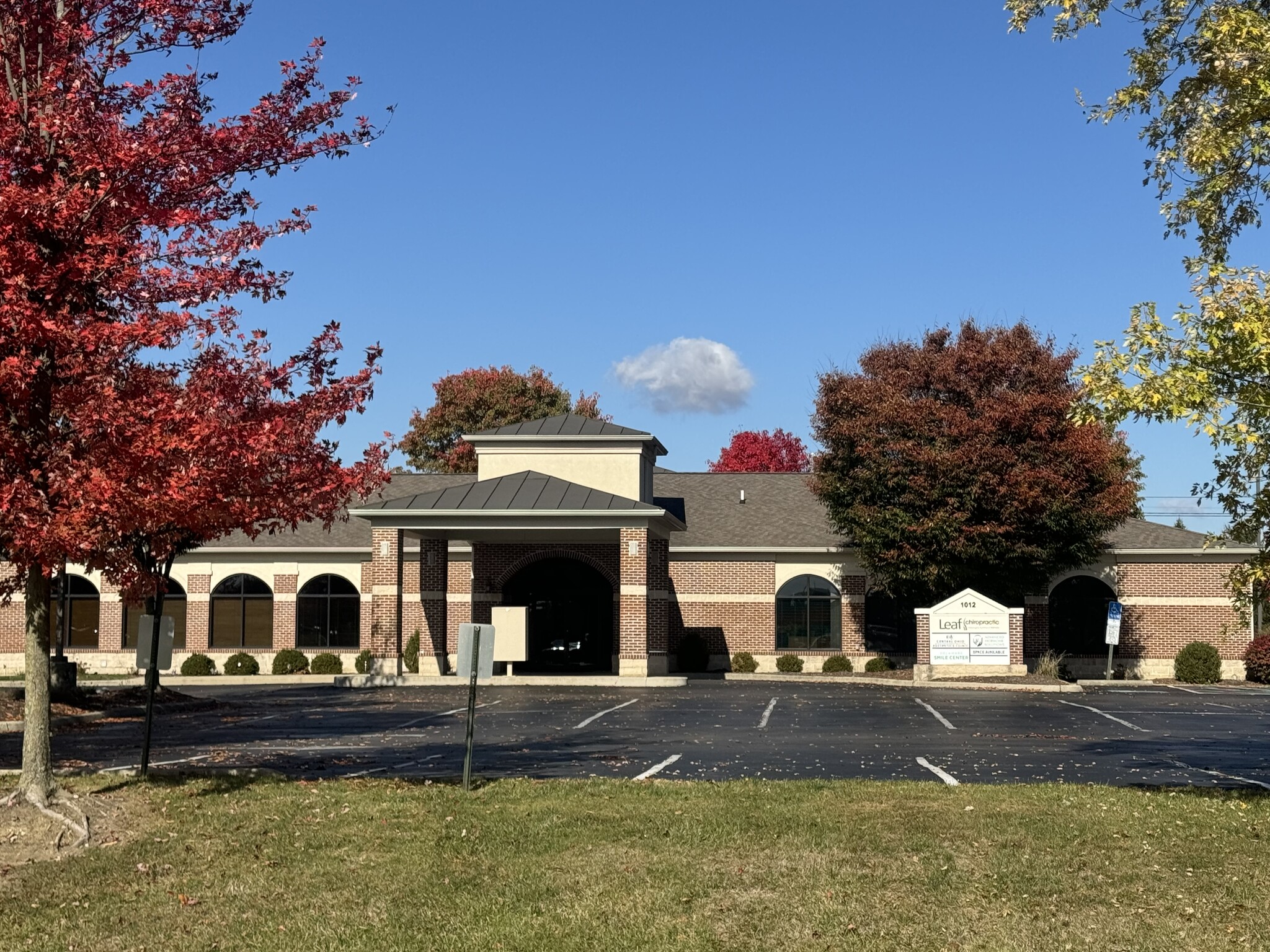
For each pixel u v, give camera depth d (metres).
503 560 38.50
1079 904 8.24
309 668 38.72
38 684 10.97
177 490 9.52
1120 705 25.88
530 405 66.00
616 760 15.88
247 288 11.21
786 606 39.16
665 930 7.80
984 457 34.28
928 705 25.67
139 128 10.77
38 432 10.14
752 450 78.88
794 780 13.38
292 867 9.33
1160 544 38.28
